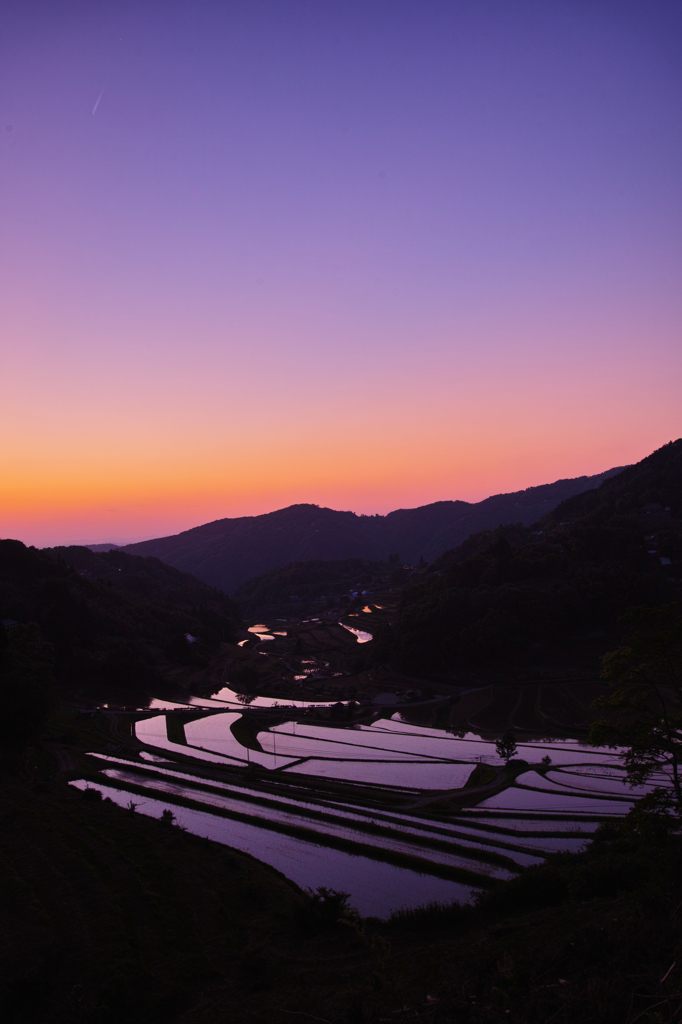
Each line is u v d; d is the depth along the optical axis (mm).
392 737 94188
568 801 57562
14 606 139375
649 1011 10523
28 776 59125
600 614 148625
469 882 37344
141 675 133250
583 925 19891
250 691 131875
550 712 104562
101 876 32500
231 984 22750
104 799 51531
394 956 23125
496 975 13938
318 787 64125
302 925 27375
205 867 35812
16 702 62688
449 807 55812
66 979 22750
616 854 28031
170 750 83438
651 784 62688
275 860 41375
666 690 69562
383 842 45281
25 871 32688
